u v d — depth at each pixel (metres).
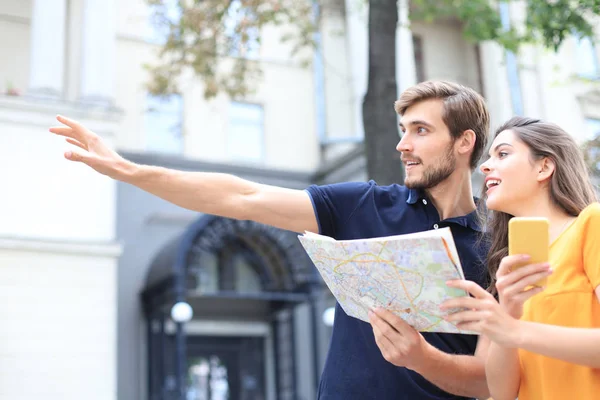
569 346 1.83
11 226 10.77
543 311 2.09
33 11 11.60
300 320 14.91
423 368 2.33
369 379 2.56
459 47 16.84
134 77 14.16
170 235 13.97
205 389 14.25
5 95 10.98
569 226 2.16
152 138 14.20
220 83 10.78
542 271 1.82
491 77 15.78
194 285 13.36
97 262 11.20
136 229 13.75
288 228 2.59
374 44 6.89
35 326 10.66
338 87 15.89
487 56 15.92
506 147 2.28
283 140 15.35
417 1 10.38
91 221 11.25
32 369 10.52
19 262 10.71
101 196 11.38
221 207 2.46
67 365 10.73
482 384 2.50
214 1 9.28
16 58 12.16
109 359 10.98
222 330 14.44
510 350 2.18
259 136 15.20
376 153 6.66
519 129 2.28
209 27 9.50
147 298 13.45
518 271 1.83
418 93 2.59
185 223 14.11
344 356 2.63
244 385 14.52
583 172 2.25
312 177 15.38
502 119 15.30
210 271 14.42
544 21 7.77
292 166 15.29
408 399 2.54
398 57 15.05
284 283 14.06
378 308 2.14
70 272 11.00
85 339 10.91
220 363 14.48
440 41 16.72
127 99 14.04
